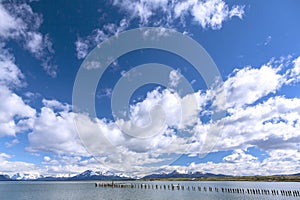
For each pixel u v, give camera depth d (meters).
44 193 102.94
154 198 74.81
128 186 157.62
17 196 89.00
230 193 94.12
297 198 75.12
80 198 77.81
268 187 133.00
